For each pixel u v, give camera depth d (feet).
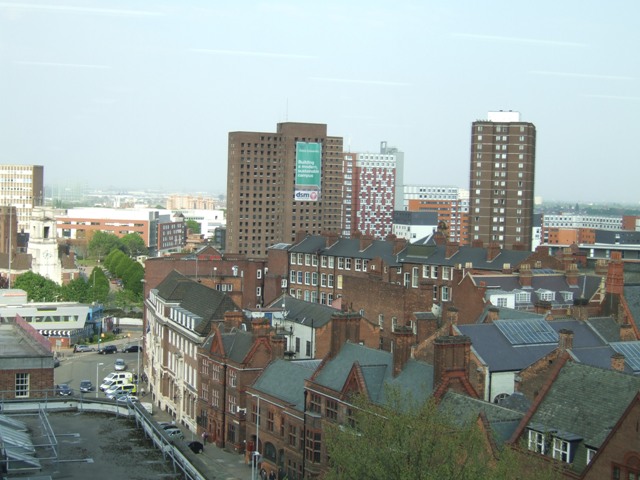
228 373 394.32
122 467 187.01
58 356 627.87
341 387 305.53
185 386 447.42
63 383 530.27
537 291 458.91
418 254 607.78
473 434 208.95
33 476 175.42
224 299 448.24
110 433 214.28
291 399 340.18
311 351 443.32
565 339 300.20
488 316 356.59
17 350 357.41
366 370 295.07
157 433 204.13
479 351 311.68
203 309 453.17
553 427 230.89
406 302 480.23
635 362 307.99
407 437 211.41
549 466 211.61
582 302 353.10
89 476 180.24
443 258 591.37
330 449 238.68
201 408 418.72
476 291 442.09
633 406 203.21
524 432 233.96
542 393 241.14
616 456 206.28
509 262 555.69
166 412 481.05
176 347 470.39
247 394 374.84
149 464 189.57
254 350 383.65
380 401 284.00
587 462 217.56
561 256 573.74
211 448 394.73
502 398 306.55
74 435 210.59
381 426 221.25
